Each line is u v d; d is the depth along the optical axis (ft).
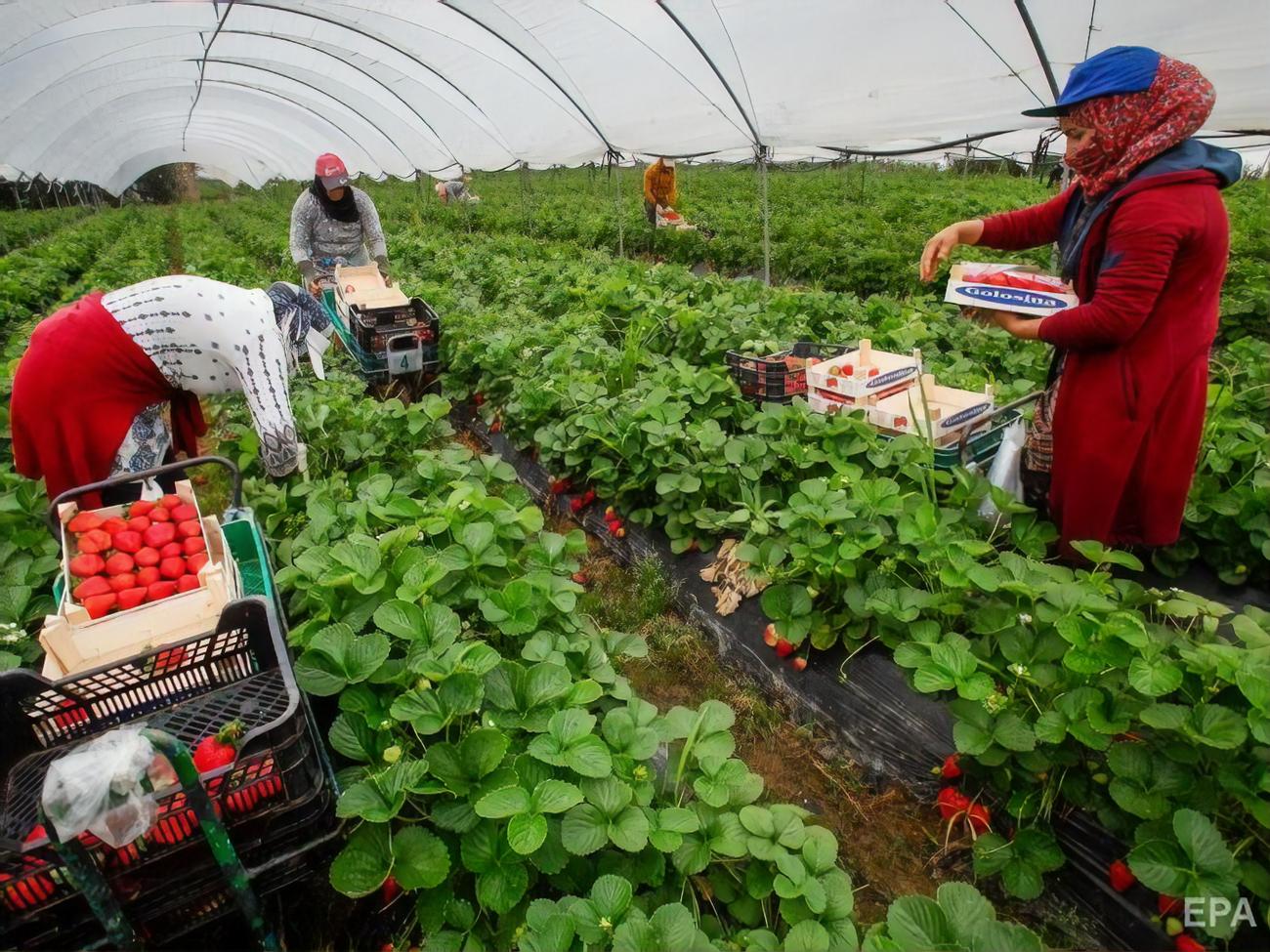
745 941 7.32
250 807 6.94
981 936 6.44
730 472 13.71
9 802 6.86
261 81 58.18
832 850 7.77
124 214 104.01
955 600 10.09
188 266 41.73
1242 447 12.70
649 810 7.90
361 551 10.02
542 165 49.60
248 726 7.36
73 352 10.75
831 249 38.88
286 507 13.25
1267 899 7.41
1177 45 18.72
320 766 7.48
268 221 74.64
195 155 127.34
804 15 22.59
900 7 20.86
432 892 7.61
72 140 76.13
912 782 9.98
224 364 11.91
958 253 32.63
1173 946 7.64
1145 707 8.05
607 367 18.49
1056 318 10.25
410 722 8.17
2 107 50.08
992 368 19.74
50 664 8.26
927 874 9.24
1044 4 18.94
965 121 26.99
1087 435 10.45
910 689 10.30
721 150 35.68
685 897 7.91
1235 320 23.09
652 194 47.09
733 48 26.04
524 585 10.03
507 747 8.01
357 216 23.76
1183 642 8.97
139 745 5.39
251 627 8.10
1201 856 6.95
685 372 16.56
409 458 16.43
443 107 48.49
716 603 12.93
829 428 13.56
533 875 7.84
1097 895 8.33
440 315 25.20
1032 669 9.03
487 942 7.47
